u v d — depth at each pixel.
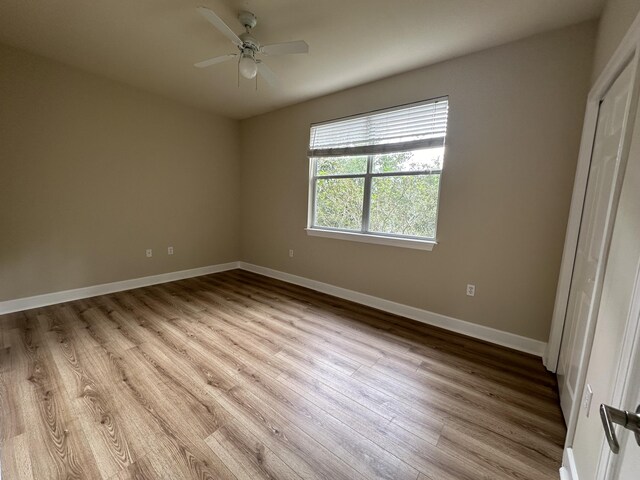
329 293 3.70
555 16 1.91
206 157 4.30
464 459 1.34
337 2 1.87
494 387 1.88
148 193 3.72
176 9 2.01
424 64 2.63
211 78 3.11
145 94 3.55
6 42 2.51
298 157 3.89
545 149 2.15
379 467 1.29
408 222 2.99
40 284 2.97
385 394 1.78
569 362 1.70
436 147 2.65
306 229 3.87
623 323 0.88
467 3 1.83
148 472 1.23
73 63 2.88
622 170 1.07
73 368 1.94
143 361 2.05
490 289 2.48
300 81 3.06
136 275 3.72
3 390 1.71
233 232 4.84
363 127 3.20
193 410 1.59
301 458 1.32
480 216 2.47
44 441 1.36
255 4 1.92
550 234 2.18
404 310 3.01
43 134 2.87
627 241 0.93
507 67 2.26
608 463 0.71
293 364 2.08
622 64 1.32
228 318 2.85
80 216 3.18
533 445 1.43
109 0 1.94
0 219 2.70
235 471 1.25
